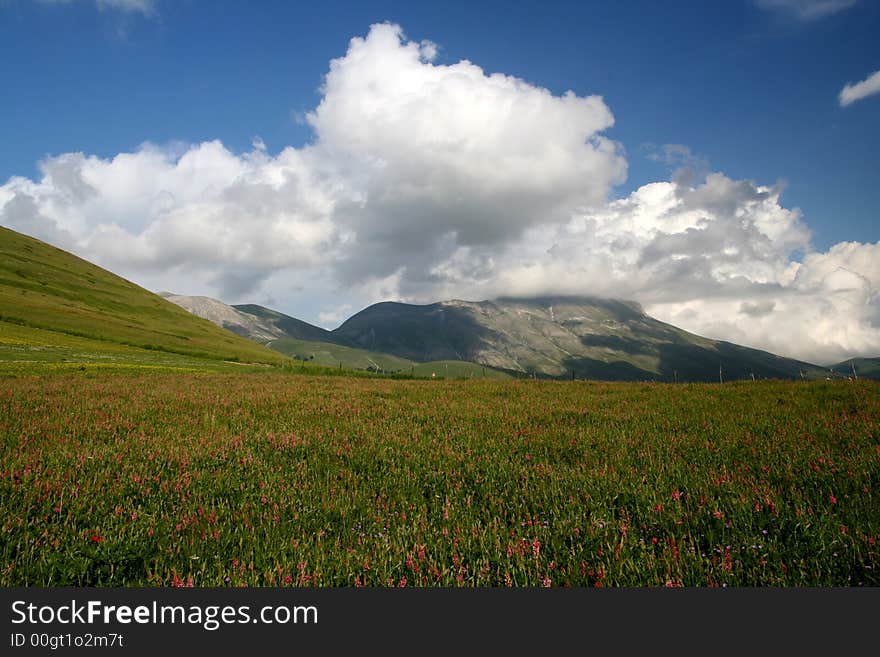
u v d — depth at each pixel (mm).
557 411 16391
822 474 7496
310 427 13453
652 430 12523
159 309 152500
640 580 4703
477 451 10398
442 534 5758
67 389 22812
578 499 6898
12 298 101500
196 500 7094
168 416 15234
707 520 6012
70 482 7531
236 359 95312
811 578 4566
